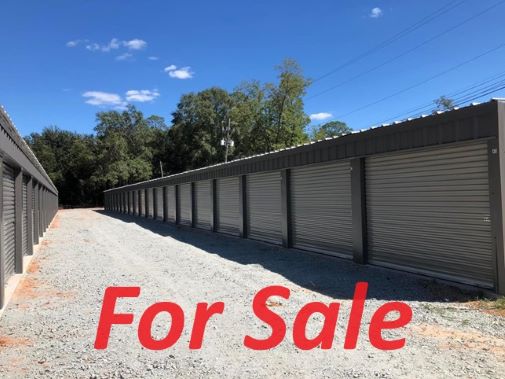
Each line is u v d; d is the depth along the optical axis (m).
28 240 14.01
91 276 10.34
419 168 8.91
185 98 66.44
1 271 7.50
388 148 9.38
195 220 23.12
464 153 7.91
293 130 56.34
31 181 14.46
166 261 12.27
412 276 8.90
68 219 35.44
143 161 68.50
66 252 14.79
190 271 10.53
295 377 4.44
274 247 14.45
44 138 75.12
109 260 12.80
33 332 6.19
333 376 4.43
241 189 17.20
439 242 8.52
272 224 15.16
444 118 7.97
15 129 8.78
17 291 8.88
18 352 5.39
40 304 7.80
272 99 56.19
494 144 7.18
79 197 69.50
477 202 7.70
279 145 55.59
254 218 16.53
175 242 17.05
